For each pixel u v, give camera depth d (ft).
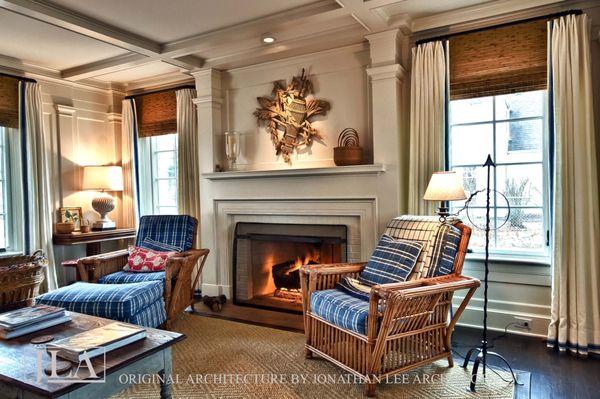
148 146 16.11
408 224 9.30
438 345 8.28
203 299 13.19
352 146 11.35
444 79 10.45
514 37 9.78
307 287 9.14
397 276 8.42
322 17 10.05
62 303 9.23
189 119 14.49
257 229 13.38
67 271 14.88
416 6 9.95
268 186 12.82
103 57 13.26
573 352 8.93
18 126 13.24
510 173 10.52
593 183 8.84
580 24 8.93
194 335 10.46
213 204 13.92
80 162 15.49
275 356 9.12
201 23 10.84
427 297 7.55
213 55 13.03
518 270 10.12
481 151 10.79
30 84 13.50
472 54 10.27
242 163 13.87
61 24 10.11
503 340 9.78
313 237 12.33
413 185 10.81
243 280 13.60
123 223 16.42
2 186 13.44
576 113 8.87
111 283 11.06
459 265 8.30
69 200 15.11
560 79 9.04
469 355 8.37
